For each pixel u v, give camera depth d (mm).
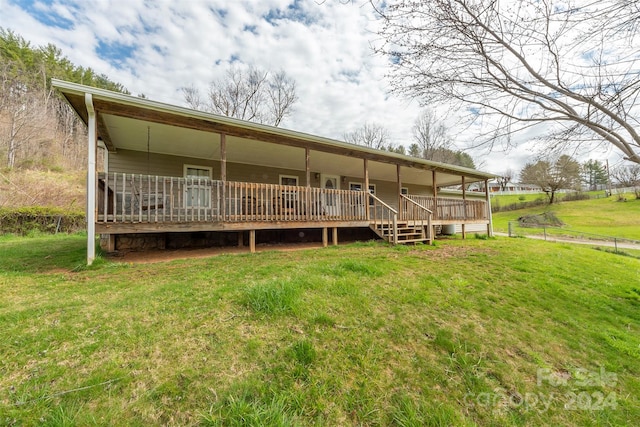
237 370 1949
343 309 2926
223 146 6148
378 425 1639
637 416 1941
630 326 3322
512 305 3535
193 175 8758
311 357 2109
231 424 1515
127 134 6617
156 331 2355
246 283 3555
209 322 2529
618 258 8312
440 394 1938
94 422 1473
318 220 7434
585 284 4660
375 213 8461
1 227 10820
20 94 21047
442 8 3199
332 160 9648
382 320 2799
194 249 6797
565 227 20484
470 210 11688
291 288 3156
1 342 2125
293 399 1731
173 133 6574
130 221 5047
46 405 1561
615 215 23328
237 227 6168
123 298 3062
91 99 4543
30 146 19875
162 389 1731
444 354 2383
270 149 8094
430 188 16078
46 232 11727
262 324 2533
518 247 8094
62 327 2379
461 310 3234
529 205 30328
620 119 3100
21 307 2803
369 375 2023
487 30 3213
